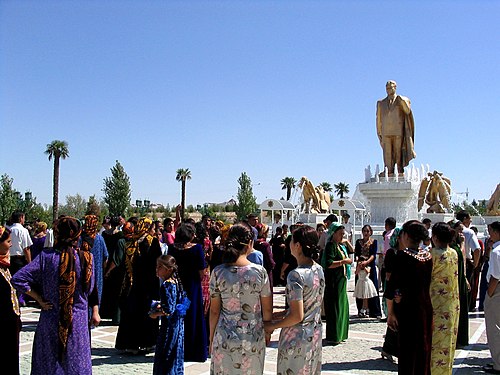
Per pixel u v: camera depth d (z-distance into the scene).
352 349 8.51
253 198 66.38
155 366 6.23
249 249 4.81
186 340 7.59
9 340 5.99
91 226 6.98
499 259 7.19
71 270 5.10
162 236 11.77
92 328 10.18
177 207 11.92
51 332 5.04
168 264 6.35
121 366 7.40
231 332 4.59
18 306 6.14
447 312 5.90
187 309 7.07
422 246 6.64
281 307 12.39
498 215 29.59
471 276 11.91
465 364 7.66
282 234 16.31
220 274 4.69
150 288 8.08
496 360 7.20
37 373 5.04
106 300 10.92
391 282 5.73
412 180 20.62
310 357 4.68
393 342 7.59
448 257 5.95
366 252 11.52
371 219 20.89
